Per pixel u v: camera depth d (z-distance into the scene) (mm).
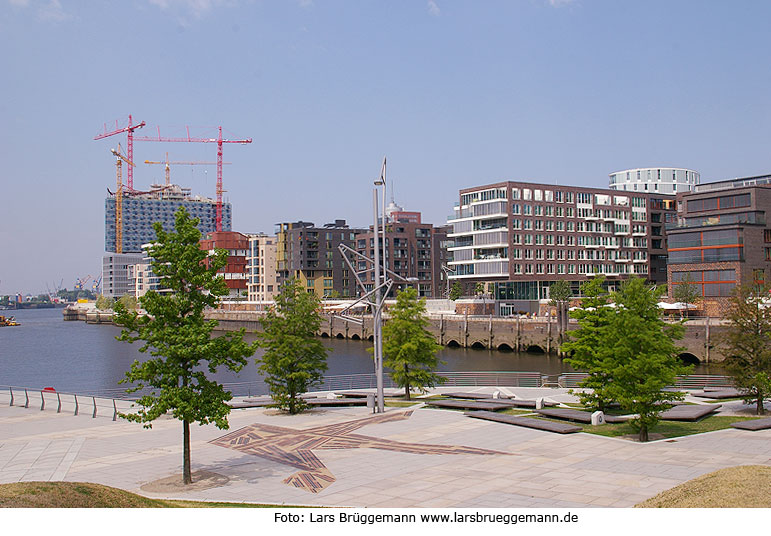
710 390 57531
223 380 89125
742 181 134000
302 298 50375
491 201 156125
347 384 79625
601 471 29844
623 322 38406
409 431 40938
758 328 46750
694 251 111750
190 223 31125
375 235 50250
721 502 19875
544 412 45688
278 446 37219
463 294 167500
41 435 41000
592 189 166750
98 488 22125
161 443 38375
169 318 30234
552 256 158625
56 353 145375
